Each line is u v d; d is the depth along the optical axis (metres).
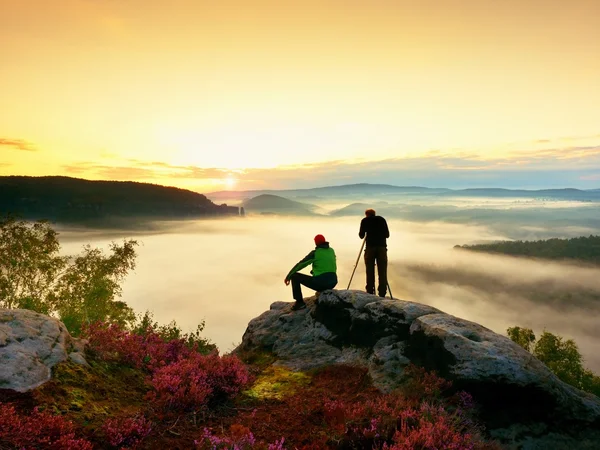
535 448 4.92
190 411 5.24
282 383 6.75
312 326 8.95
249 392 6.29
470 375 5.45
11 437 3.65
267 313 10.43
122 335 6.75
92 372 5.48
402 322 7.21
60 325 6.05
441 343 6.09
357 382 6.50
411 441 4.18
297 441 4.66
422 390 5.62
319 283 9.30
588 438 5.16
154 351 6.95
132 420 4.55
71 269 24.52
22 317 5.70
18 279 21.88
